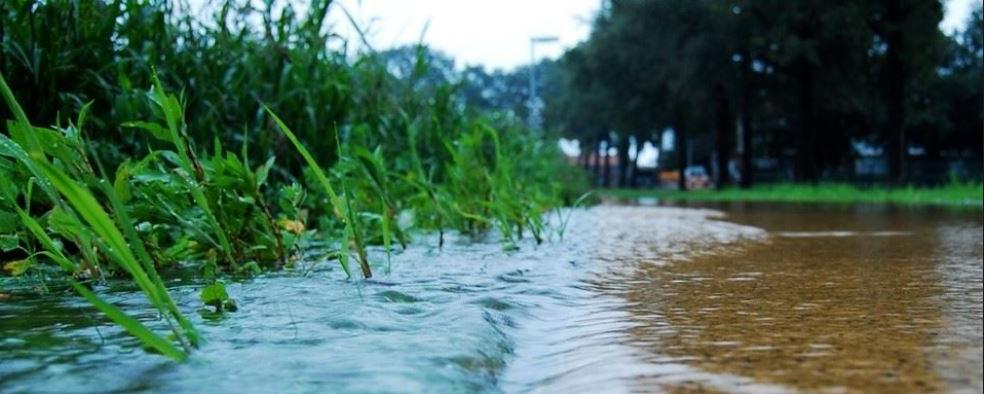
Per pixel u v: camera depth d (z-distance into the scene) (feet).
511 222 17.11
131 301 6.31
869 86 95.09
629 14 100.89
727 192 92.02
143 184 8.99
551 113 164.55
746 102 100.17
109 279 7.89
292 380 3.69
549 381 3.91
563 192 41.52
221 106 15.06
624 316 5.71
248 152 15.08
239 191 10.07
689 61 93.81
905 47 78.33
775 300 6.43
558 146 50.55
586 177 63.10
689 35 96.37
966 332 4.68
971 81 125.29
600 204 49.65
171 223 9.12
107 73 13.10
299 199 10.98
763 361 3.99
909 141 139.54
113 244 4.22
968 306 5.90
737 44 89.66
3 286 7.23
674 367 3.94
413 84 21.70
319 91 16.93
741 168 101.65
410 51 21.47
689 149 197.16
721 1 88.22
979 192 50.65
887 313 5.57
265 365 3.98
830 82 94.48
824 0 79.97
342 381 3.67
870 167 147.33
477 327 5.04
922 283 7.57
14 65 11.76
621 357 4.25
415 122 21.58
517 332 5.22
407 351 4.31
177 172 8.83
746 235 15.75
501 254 11.14
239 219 9.49
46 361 4.10
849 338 4.56
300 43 17.30
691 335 4.85
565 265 9.50
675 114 121.90
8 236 7.42
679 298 6.66
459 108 24.97
